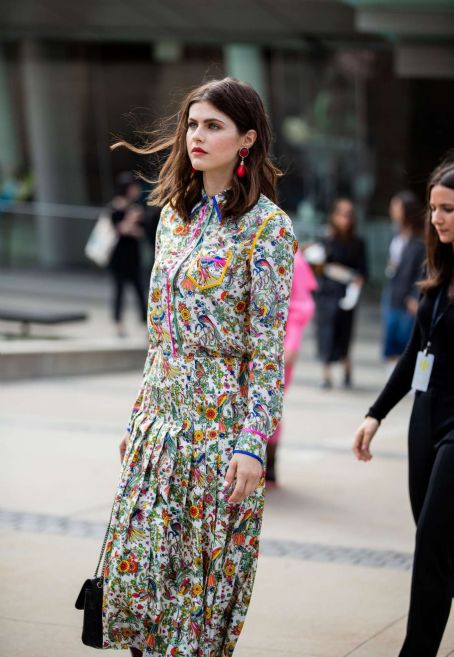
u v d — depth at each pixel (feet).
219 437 17.13
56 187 125.29
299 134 125.39
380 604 25.40
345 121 124.36
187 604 17.17
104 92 125.18
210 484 17.13
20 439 44.19
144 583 17.11
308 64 123.95
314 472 39.58
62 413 50.47
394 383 21.12
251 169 17.34
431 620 19.08
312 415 52.80
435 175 20.18
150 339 18.06
